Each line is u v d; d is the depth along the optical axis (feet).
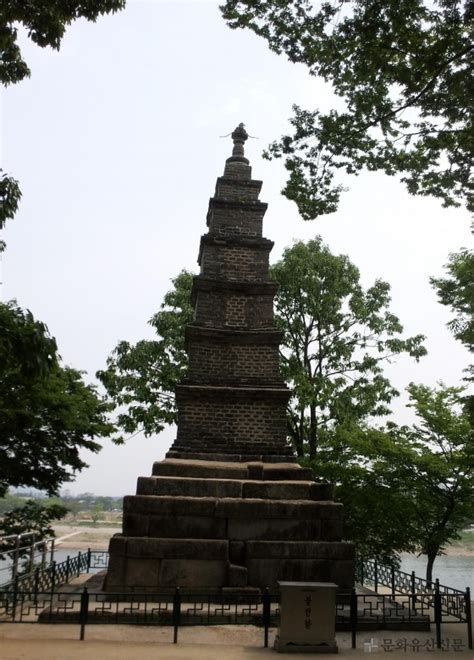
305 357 110.93
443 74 43.60
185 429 65.77
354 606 46.37
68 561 73.46
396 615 52.16
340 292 109.70
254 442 65.82
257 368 69.10
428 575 77.71
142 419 104.01
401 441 81.46
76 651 40.45
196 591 54.49
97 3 42.75
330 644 43.39
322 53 45.44
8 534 84.89
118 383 106.42
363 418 106.93
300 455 106.52
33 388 79.66
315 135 49.37
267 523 57.36
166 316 110.42
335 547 56.44
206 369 68.64
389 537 80.07
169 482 58.95
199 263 80.02
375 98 46.42
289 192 52.13
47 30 43.68
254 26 45.55
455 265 69.26
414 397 85.05
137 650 41.45
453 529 77.05
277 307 111.75
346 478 83.25
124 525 56.44
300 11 44.11
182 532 56.54
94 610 48.93
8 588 58.59
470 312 67.67
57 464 88.43
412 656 42.83
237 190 77.87
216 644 44.27
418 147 48.55
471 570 151.74
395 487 80.38
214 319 70.85
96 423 90.48
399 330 109.60
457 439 78.95
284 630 43.29
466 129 46.19
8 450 85.15
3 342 42.45
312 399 100.94
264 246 74.38
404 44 42.73
